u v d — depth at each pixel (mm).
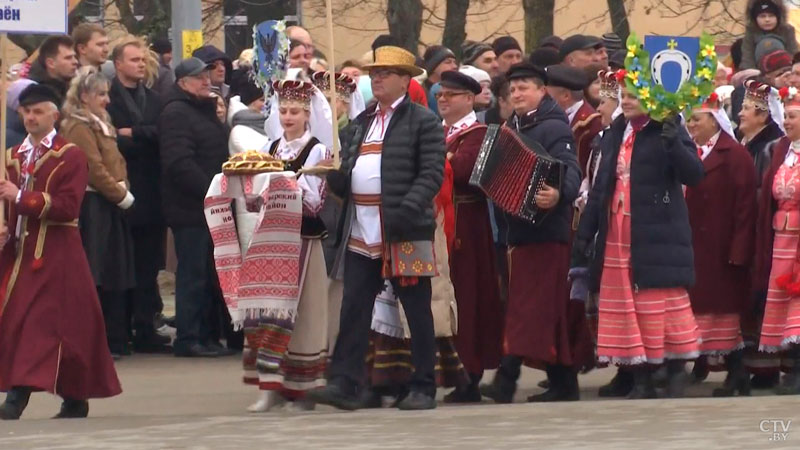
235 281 19750
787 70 26047
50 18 19922
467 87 21047
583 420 17516
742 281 22328
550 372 21375
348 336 19234
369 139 19344
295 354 19969
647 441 15516
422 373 19281
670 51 20234
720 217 22125
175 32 31641
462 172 20812
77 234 19672
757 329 22516
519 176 20188
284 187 19484
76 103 25641
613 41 28688
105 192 25688
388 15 43281
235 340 27969
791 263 21578
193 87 26609
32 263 19344
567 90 23094
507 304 20938
